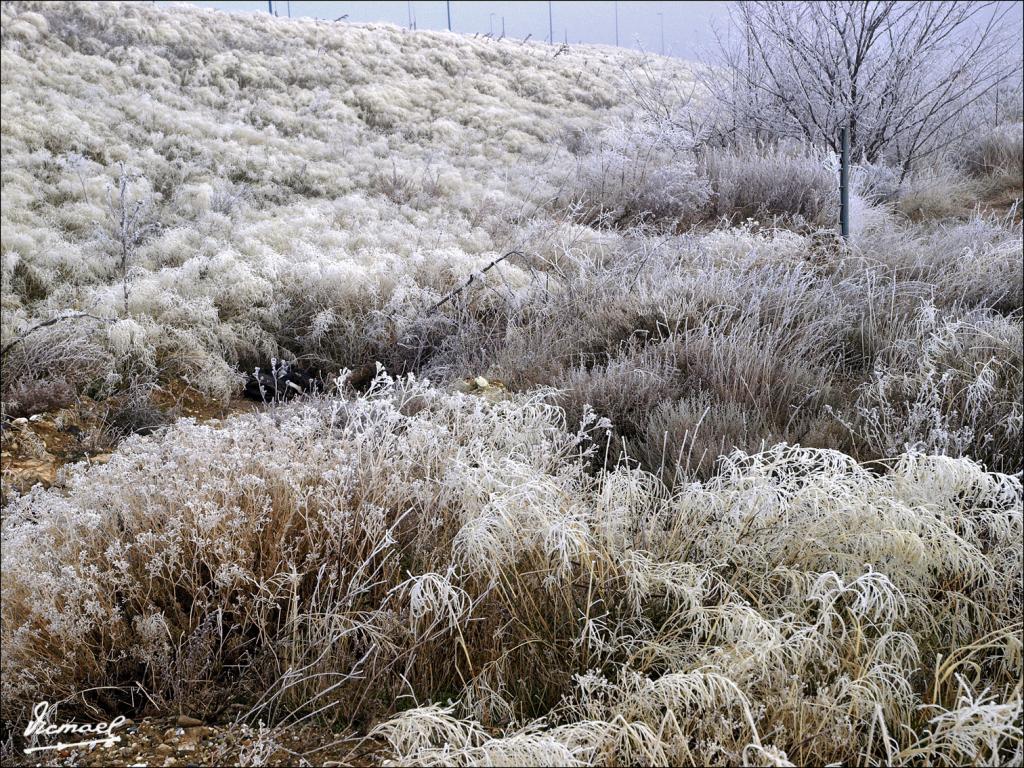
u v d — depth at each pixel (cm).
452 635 259
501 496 287
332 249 841
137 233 800
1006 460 371
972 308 566
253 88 1809
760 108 1170
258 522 277
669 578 271
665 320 562
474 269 752
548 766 204
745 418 413
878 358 479
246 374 589
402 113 1895
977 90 1169
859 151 1055
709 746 211
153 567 260
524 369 531
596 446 373
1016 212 916
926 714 233
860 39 1013
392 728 230
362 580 278
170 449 341
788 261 678
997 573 269
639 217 991
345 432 345
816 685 237
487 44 2805
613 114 2145
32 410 484
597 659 260
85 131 1198
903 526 277
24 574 257
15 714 245
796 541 284
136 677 261
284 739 238
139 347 563
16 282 681
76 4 1888
